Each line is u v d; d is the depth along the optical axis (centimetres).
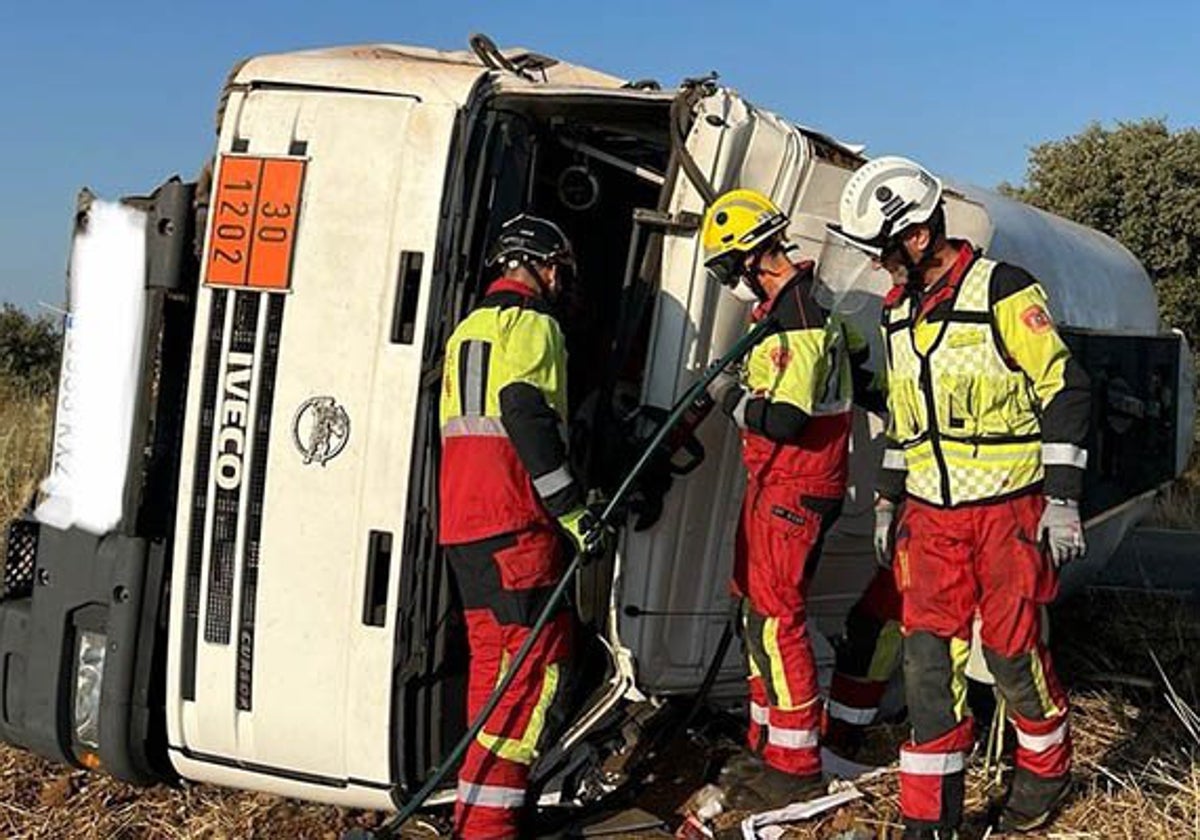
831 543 500
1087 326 648
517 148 432
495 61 443
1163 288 2328
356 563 393
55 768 473
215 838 421
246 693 403
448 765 395
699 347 422
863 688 483
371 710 395
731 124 416
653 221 415
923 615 401
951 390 391
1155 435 687
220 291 403
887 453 423
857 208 394
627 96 415
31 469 864
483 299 404
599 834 425
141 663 416
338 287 394
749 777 455
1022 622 397
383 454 391
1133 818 427
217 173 404
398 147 394
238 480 400
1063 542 380
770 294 421
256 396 398
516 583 393
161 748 426
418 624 400
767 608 436
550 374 392
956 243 402
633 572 429
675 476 429
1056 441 382
